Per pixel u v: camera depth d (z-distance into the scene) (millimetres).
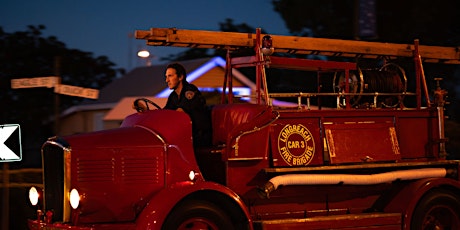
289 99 17766
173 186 7234
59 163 7215
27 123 20453
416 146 8984
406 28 20031
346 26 20188
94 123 22750
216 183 7344
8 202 9102
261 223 7605
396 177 8547
